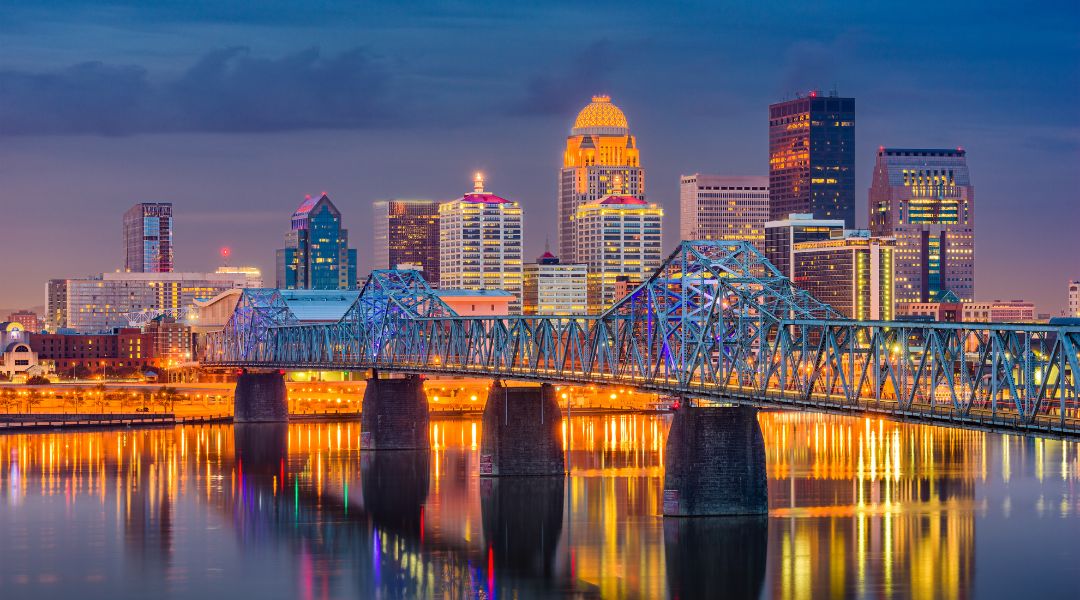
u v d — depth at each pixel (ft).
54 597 644.27
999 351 538.88
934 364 566.36
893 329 598.34
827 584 642.22
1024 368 535.19
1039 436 515.91
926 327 570.05
